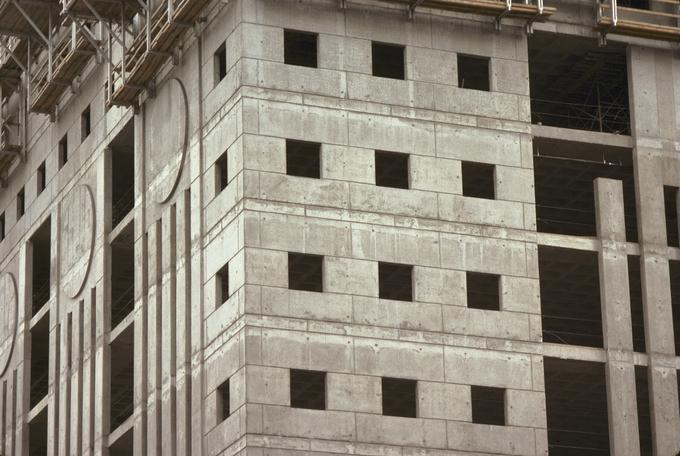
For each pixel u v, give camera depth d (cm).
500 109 14538
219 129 14262
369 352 13725
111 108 16050
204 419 13938
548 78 15712
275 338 13575
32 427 17288
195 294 14275
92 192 16288
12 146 17812
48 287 18512
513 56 14675
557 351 14175
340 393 13600
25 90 17912
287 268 13738
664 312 14562
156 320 14812
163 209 14962
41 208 17350
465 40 14588
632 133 14962
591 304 16350
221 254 14000
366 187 14050
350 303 13788
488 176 15362
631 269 15125
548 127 14738
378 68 15388
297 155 14938
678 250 14750
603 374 15175
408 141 14238
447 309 13988
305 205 13888
